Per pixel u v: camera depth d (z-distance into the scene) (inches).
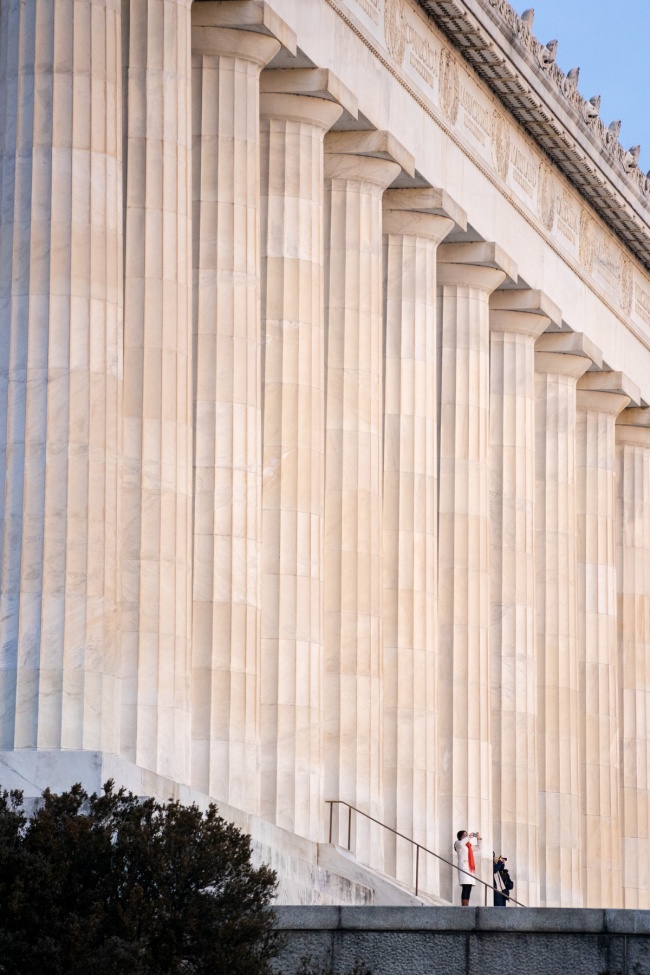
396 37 2657.5
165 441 1998.0
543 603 3294.8
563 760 3250.5
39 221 1878.7
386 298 2738.7
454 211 2785.4
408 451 2714.1
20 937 1310.3
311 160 2438.5
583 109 3218.5
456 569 2891.2
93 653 1825.8
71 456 1844.2
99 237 1895.9
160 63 2058.3
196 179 2237.9
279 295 2393.0
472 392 2945.4
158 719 1936.5
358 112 2517.2
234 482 2185.0
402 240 2758.4
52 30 1911.9
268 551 2332.7
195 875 1363.2
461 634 2876.5
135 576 1957.4
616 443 3750.0
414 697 2650.1
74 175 1891.0
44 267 1871.3
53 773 1723.7
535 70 3009.4
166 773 1931.6
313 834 2284.7
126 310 2012.8
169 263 2033.7
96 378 1871.3
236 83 2256.4
